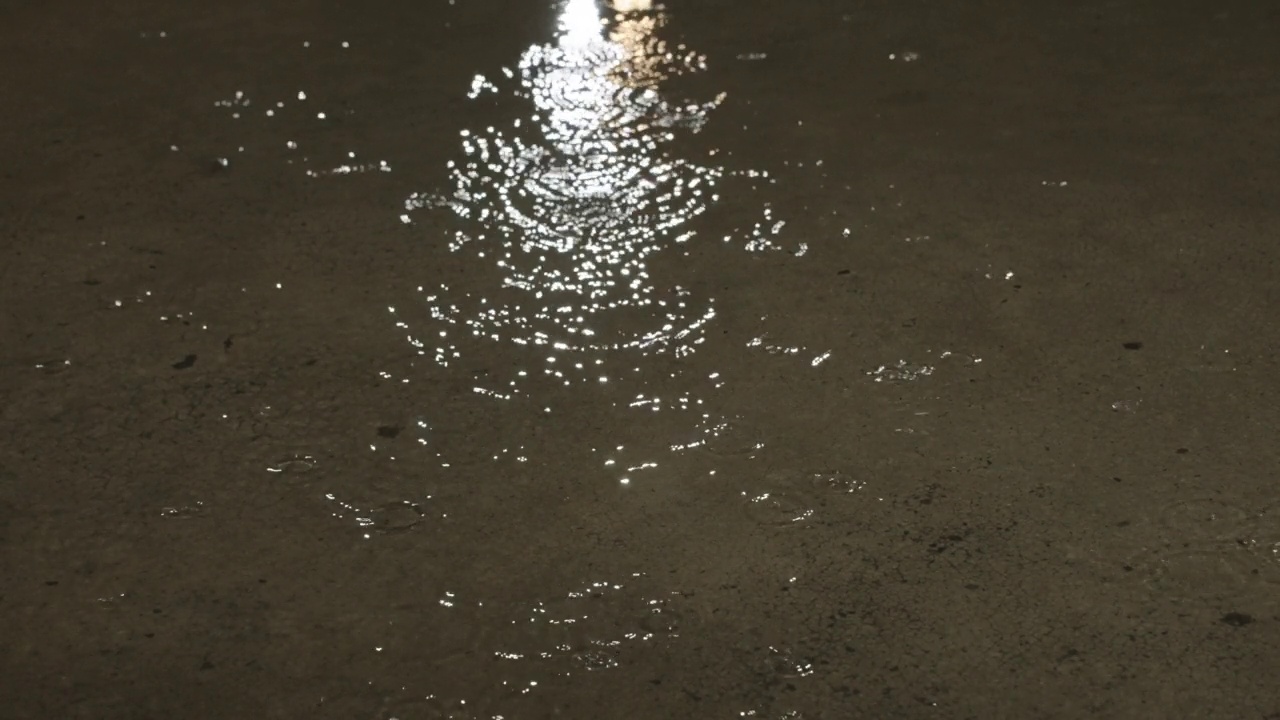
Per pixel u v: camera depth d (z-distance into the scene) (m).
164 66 2.31
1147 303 1.67
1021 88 2.22
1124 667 1.18
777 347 1.61
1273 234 1.80
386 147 2.06
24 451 1.44
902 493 1.38
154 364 1.58
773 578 1.28
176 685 1.17
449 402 1.52
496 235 1.84
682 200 1.92
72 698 1.16
